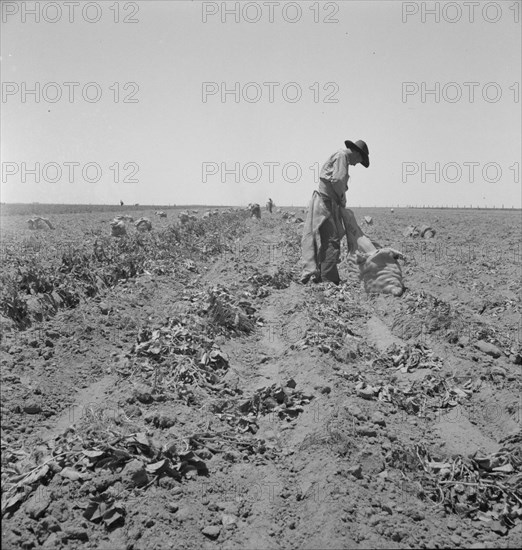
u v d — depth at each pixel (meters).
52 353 7.86
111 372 7.55
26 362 7.48
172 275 14.19
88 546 4.21
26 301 9.71
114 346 8.59
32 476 4.81
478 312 11.88
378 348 9.07
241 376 7.75
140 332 8.66
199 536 4.41
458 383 7.58
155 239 19.19
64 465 5.03
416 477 5.25
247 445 5.75
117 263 13.66
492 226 36.97
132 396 6.48
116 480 4.84
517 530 4.67
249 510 4.75
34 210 55.75
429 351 8.53
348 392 6.95
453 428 6.46
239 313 10.03
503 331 10.34
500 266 18.27
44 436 5.83
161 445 5.42
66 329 8.79
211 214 35.59
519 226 37.12
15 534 4.21
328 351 8.24
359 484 4.98
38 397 6.59
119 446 5.27
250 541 4.40
